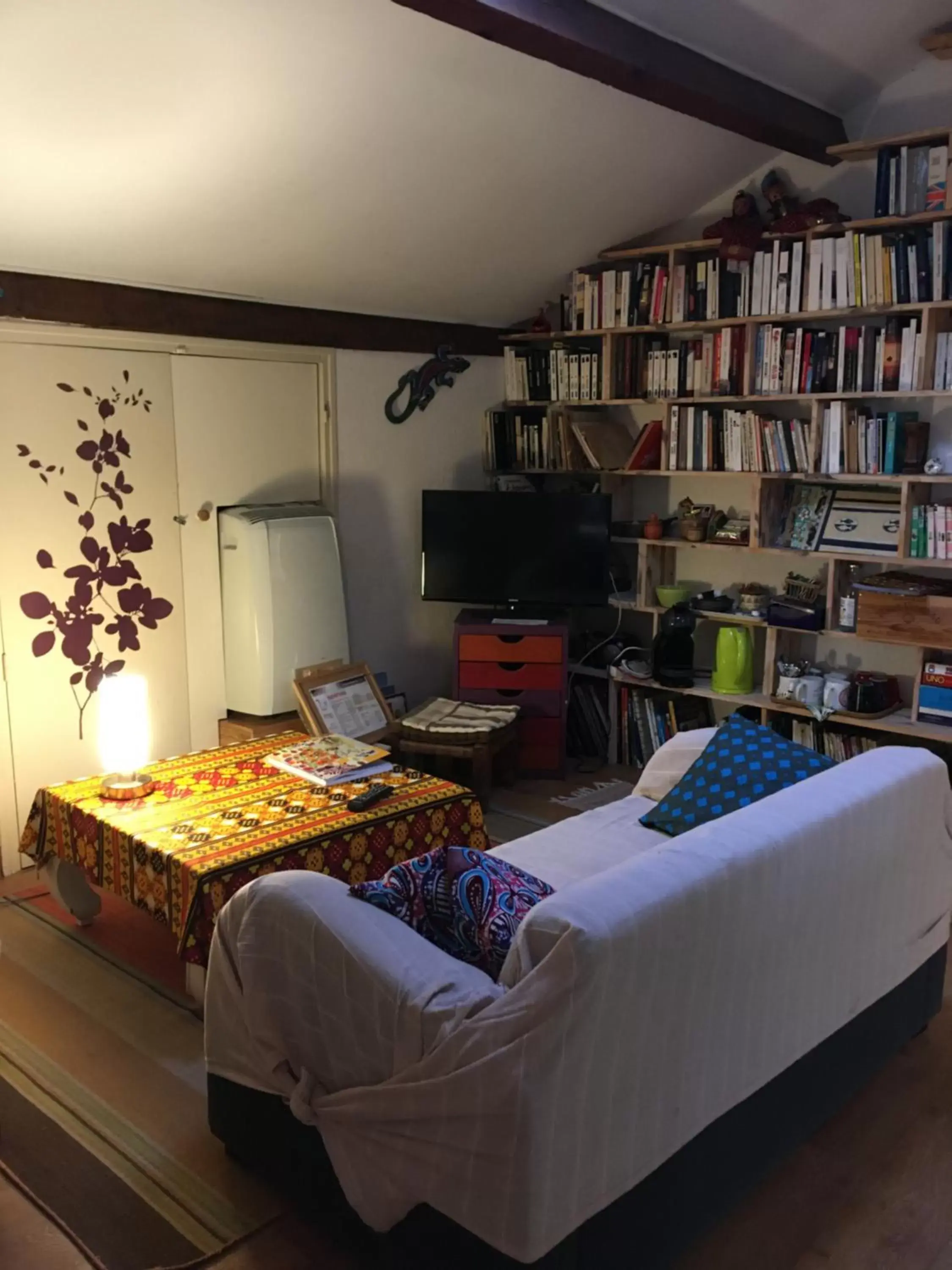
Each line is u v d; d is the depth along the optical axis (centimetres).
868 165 373
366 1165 173
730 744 274
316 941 181
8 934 300
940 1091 236
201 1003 247
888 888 223
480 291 428
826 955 204
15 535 328
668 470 419
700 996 171
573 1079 151
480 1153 153
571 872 248
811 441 376
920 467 358
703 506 429
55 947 294
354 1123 174
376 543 438
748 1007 184
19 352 321
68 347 331
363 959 173
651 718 436
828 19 306
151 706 368
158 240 322
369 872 263
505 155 327
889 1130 222
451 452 461
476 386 466
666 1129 171
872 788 214
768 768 264
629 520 459
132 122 263
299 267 365
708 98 304
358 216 340
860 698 373
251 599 372
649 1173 170
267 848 246
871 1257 188
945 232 339
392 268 385
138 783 280
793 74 331
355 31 251
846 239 361
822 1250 189
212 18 235
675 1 273
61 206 291
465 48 268
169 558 366
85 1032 252
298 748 316
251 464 388
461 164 326
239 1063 201
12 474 324
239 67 254
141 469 355
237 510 379
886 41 332
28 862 347
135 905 254
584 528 424
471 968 173
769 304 382
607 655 452
